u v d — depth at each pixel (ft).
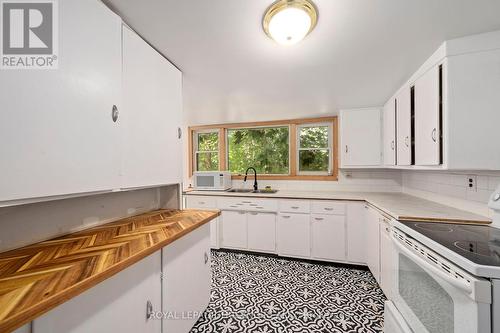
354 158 8.63
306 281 6.96
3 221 2.87
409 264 3.88
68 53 2.79
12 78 2.29
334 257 8.11
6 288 1.97
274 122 10.96
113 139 3.48
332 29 3.71
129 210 4.92
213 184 10.52
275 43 4.20
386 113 7.83
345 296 6.10
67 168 2.78
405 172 8.87
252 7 3.24
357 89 6.63
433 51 4.45
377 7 3.19
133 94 3.89
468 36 3.94
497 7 3.18
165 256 3.66
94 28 3.12
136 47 3.94
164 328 3.61
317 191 10.09
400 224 4.34
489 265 2.48
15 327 1.60
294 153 10.69
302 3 3.11
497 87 3.85
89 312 2.35
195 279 4.62
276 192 9.90
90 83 3.08
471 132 3.99
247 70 5.34
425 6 3.17
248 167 11.58
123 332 2.78
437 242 3.27
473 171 5.00
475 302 2.46
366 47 4.30
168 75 4.88
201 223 4.59
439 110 4.37
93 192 3.16
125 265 2.62
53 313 2.02
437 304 3.10
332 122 10.23
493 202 3.99
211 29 3.81
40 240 3.26
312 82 6.08
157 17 3.54
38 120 2.48
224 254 9.32
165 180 4.82
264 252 9.07
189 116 10.00
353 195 8.51
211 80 5.95
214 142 12.20
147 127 4.25
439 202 6.35
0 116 2.18
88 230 3.87
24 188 2.35
